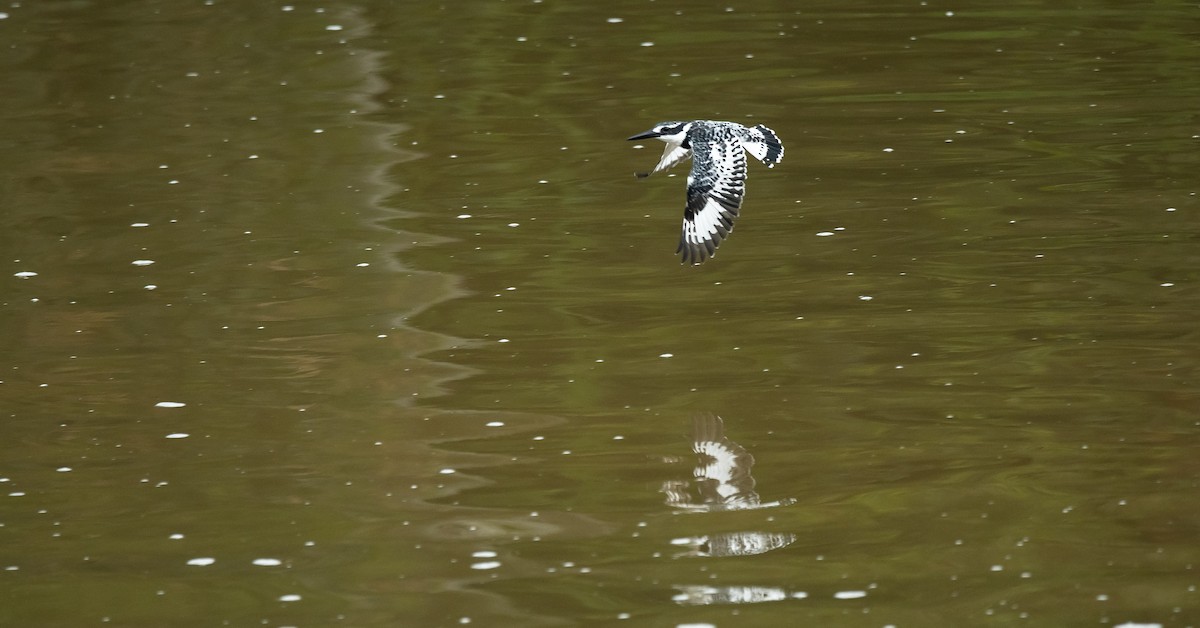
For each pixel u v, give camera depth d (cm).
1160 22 2891
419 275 1672
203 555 1073
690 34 2925
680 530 1087
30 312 1590
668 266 1675
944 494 1127
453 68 2706
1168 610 953
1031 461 1174
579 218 1861
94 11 3266
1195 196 1838
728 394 1327
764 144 1203
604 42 2886
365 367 1418
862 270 1634
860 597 985
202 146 2242
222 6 3294
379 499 1152
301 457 1230
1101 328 1440
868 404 1293
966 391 1312
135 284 1672
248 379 1398
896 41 2814
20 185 2069
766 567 1030
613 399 1325
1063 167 1991
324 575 1038
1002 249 1681
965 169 2002
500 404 1324
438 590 1013
